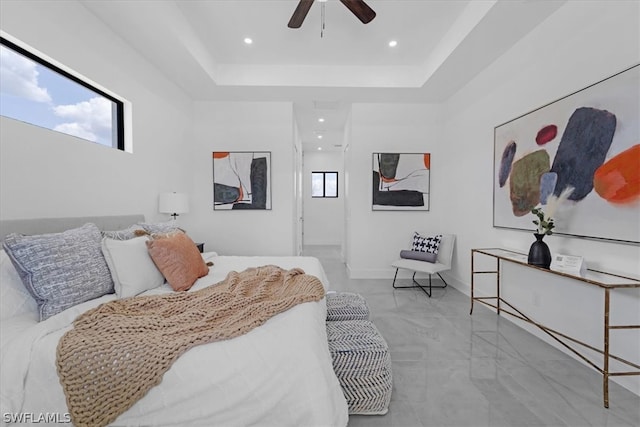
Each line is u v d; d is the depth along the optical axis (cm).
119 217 248
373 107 447
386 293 379
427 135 449
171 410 108
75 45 214
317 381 112
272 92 399
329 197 855
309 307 151
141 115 297
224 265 256
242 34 309
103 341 113
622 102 178
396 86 382
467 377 192
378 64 377
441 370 201
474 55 300
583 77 207
